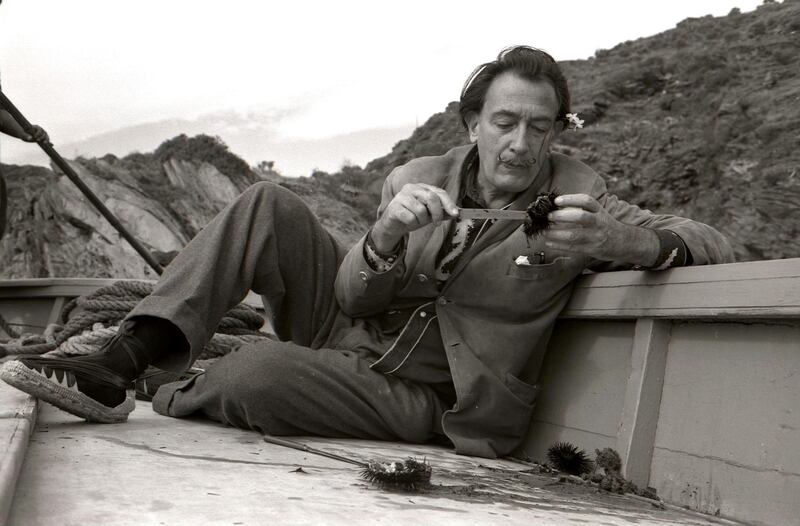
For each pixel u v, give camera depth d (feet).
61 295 20.58
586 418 9.17
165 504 4.91
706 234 8.53
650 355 8.26
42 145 18.70
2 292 21.74
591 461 8.61
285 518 4.78
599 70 216.54
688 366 8.00
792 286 6.70
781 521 6.66
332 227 153.48
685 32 219.20
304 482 6.14
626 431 8.21
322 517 4.90
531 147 9.06
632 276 8.58
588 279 9.36
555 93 9.12
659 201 171.94
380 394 9.39
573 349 9.66
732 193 159.43
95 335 12.44
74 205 110.32
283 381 8.91
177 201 129.08
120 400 8.68
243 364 9.00
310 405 9.09
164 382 12.32
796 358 6.86
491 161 9.21
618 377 8.85
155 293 8.89
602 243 7.97
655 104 191.01
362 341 9.78
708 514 7.29
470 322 9.52
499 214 8.29
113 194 118.01
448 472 7.79
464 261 9.46
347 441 9.34
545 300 9.42
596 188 9.62
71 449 6.79
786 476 6.71
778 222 151.02
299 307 10.21
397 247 9.16
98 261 105.50
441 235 9.51
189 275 9.02
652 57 202.90
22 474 5.46
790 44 188.03
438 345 9.67
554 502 6.68
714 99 178.81
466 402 9.30
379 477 6.24
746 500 7.01
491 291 9.43
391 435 9.63
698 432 7.68
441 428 9.76
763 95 171.12
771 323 7.14
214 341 13.32
